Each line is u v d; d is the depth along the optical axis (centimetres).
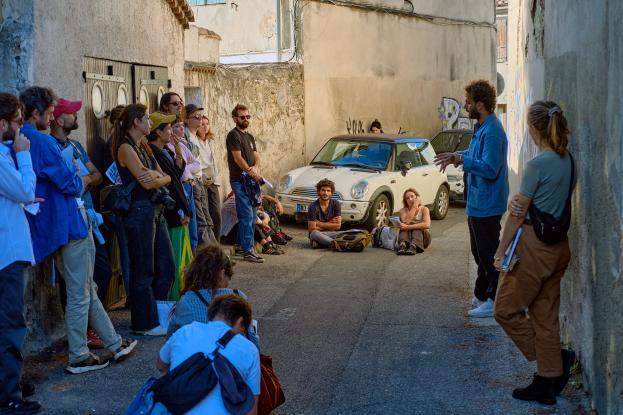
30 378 623
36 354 677
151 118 782
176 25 1094
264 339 742
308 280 1009
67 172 606
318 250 1231
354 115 1866
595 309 540
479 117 770
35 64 671
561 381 570
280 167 1620
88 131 781
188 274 498
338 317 819
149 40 970
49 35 695
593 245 547
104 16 823
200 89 1159
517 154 1280
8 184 534
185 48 1326
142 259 727
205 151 1023
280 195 1414
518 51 1277
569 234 647
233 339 412
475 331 757
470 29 2367
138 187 721
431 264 1109
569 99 650
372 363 668
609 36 496
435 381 622
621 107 460
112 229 812
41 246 608
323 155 1530
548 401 565
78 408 570
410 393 597
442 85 2238
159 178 720
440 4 2205
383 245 1249
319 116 1750
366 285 973
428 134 2178
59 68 716
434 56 2192
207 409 395
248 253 1130
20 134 552
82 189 630
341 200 1359
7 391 548
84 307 638
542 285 562
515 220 557
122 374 638
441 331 759
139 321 733
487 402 575
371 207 1368
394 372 644
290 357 688
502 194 766
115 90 853
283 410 567
